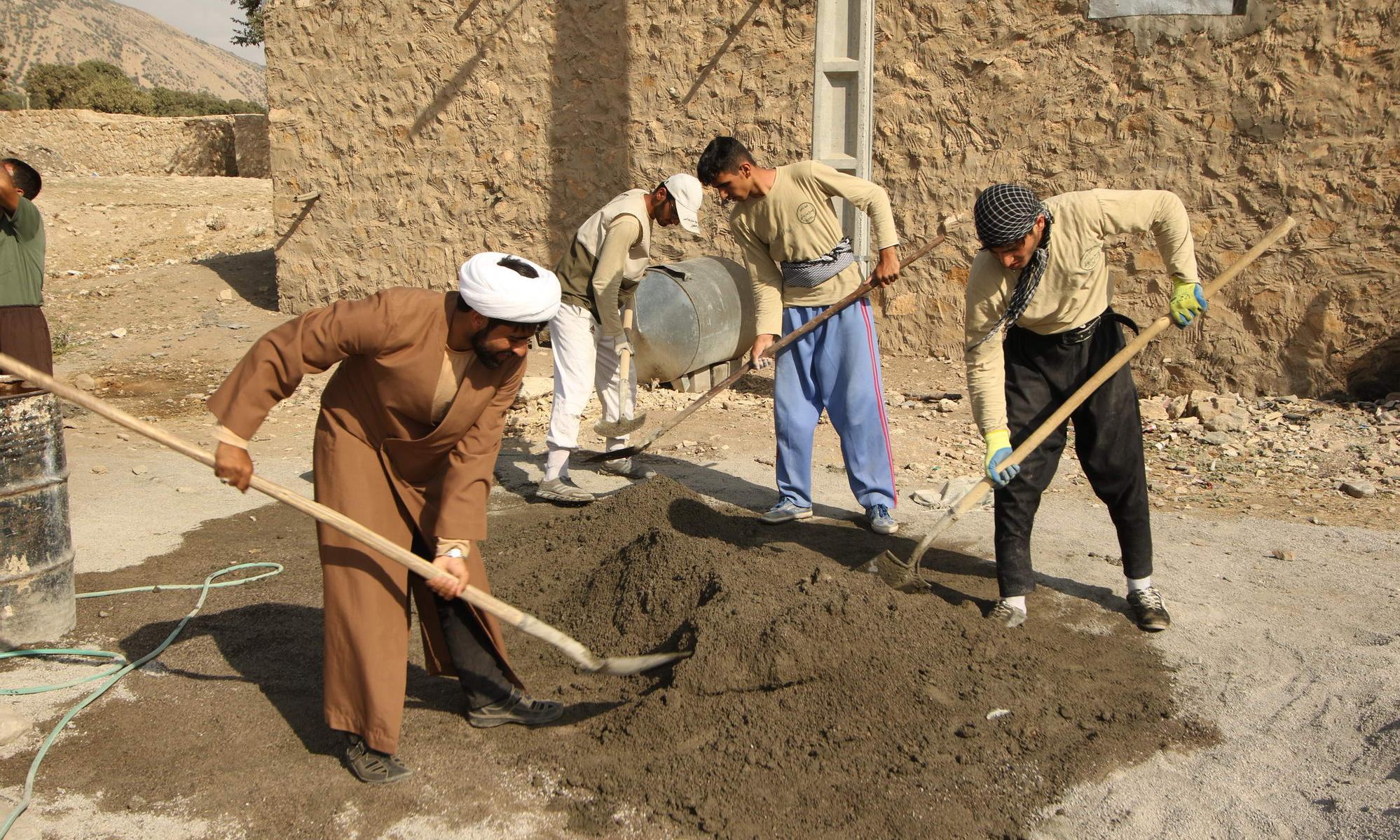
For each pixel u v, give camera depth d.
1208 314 8.42
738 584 4.24
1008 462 4.03
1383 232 7.86
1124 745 3.48
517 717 3.67
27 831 3.04
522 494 6.50
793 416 5.61
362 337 3.01
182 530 5.76
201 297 12.76
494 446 3.22
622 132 10.33
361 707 3.21
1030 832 3.06
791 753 3.43
